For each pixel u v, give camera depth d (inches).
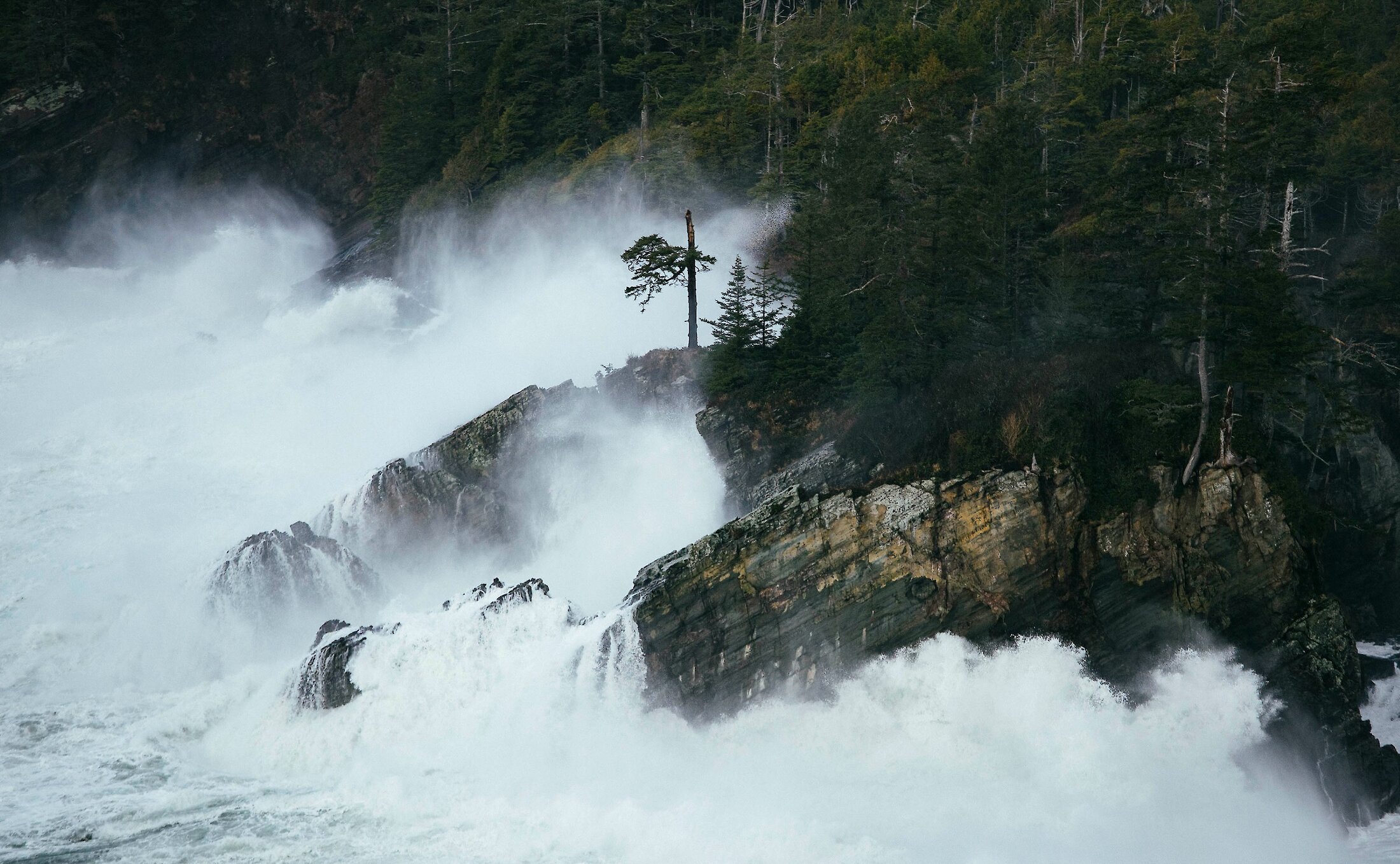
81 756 2071.9
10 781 1968.5
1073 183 3316.9
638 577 2223.2
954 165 3024.1
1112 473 2233.0
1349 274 2706.7
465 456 2753.4
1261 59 2753.4
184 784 1985.7
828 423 2576.3
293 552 2519.7
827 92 4308.6
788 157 3885.3
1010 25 4667.8
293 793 1956.2
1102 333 2546.8
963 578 2151.8
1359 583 2497.5
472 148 4913.9
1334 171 3169.3
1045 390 2304.4
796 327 2682.1
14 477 3189.0
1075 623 2172.7
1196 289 2217.0
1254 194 2484.0
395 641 2177.7
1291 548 2186.3
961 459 2244.1
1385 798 2044.8
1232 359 2204.7
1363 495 2504.9
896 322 2522.1
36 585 2679.6
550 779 1983.3
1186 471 2202.3
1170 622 2186.3
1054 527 2187.5
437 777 2000.5
